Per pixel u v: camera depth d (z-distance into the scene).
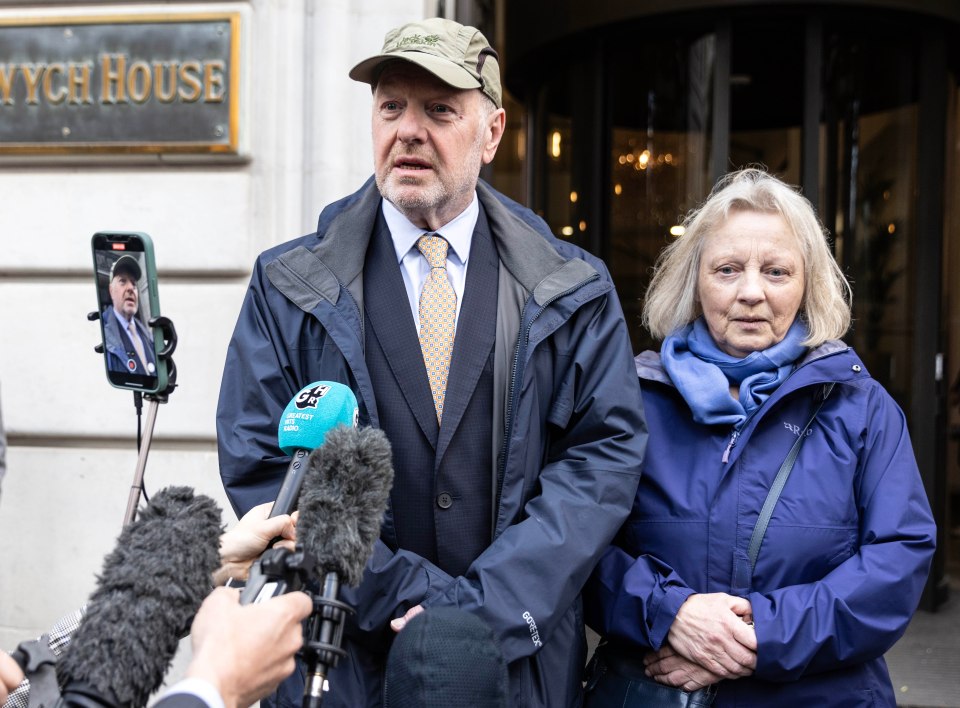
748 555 1.89
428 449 1.99
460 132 1.97
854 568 1.83
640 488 2.04
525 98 5.55
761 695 1.84
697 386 1.99
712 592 1.90
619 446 1.95
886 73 4.73
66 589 3.34
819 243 2.05
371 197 2.14
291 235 3.26
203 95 3.24
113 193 3.32
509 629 1.77
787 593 1.81
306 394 1.48
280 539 1.37
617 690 1.94
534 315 2.01
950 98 5.09
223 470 1.94
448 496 1.97
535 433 1.99
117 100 3.28
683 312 2.17
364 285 2.08
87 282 3.36
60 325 3.35
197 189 3.29
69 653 0.95
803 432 1.95
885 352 4.83
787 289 2.01
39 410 3.34
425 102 1.95
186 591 0.99
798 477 1.91
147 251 2.45
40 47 3.32
